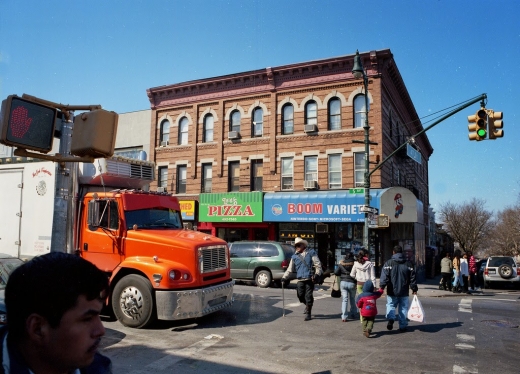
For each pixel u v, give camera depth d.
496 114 12.47
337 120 22.70
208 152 25.69
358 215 20.56
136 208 9.16
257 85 24.62
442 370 6.05
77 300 1.34
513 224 47.34
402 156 26.98
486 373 5.96
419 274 26.33
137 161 10.24
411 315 8.43
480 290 19.31
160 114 27.59
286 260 15.98
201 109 26.30
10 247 9.34
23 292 1.30
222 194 24.12
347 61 22.20
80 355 1.36
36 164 9.30
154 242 8.64
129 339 7.50
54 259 1.38
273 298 12.84
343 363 6.33
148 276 8.21
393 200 20.39
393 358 6.61
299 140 23.27
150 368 5.97
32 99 4.21
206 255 8.80
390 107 24.06
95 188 9.72
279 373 5.86
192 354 6.68
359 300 8.05
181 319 8.82
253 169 24.53
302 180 23.00
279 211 22.30
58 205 4.57
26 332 1.33
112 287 8.79
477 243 61.50
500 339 8.01
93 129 3.99
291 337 7.90
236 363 6.26
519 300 14.79
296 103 23.55
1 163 9.78
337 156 22.47
